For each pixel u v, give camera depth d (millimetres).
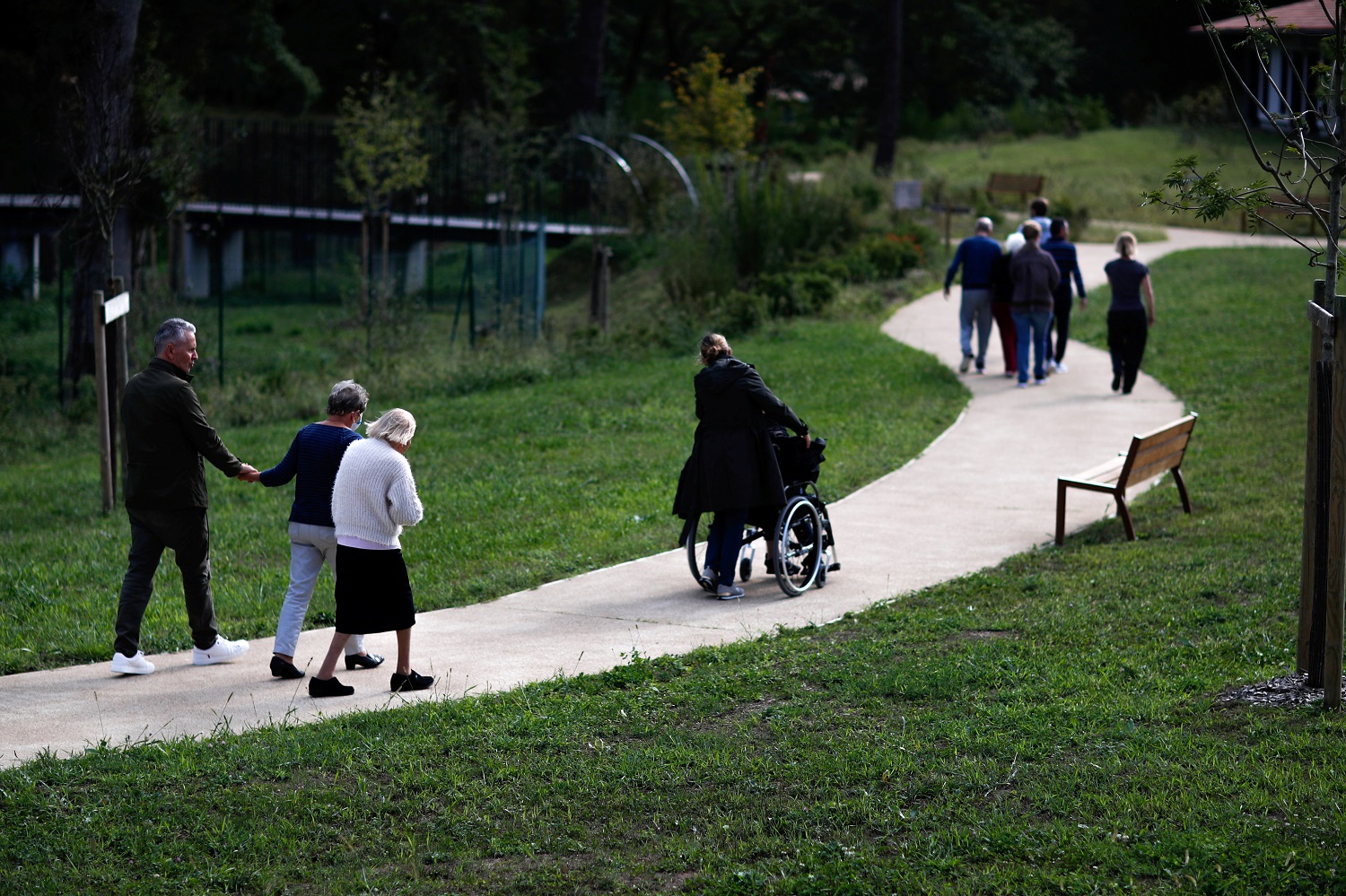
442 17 62812
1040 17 85562
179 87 25656
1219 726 6867
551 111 70750
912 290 30594
